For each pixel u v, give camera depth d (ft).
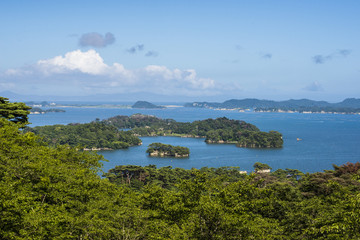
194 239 86.53
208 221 87.30
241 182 105.40
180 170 388.78
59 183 104.17
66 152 153.28
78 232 94.12
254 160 645.51
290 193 158.20
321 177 190.60
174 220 104.06
